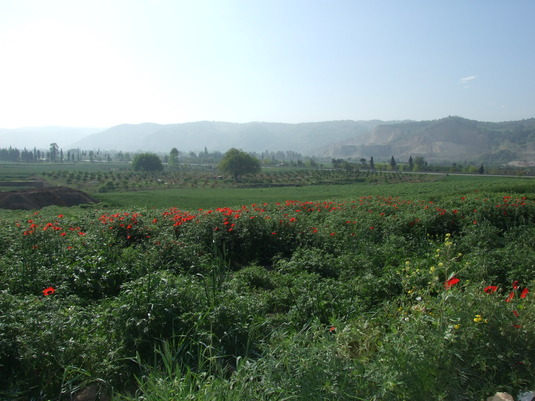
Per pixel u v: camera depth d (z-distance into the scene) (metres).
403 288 5.95
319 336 4.43
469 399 3.33
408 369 3.35
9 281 6.47
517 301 4.63
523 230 10.54
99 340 4.24
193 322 4.62
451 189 44.34
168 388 3.39
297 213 13.12
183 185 84.56
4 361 3.95
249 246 9.91
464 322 3.75
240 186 84.44
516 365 3.57
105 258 7.45
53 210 22.25
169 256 7.95
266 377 3.47
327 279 6.94
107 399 3.83
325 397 3.16
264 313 5.56
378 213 13.98
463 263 7.28
